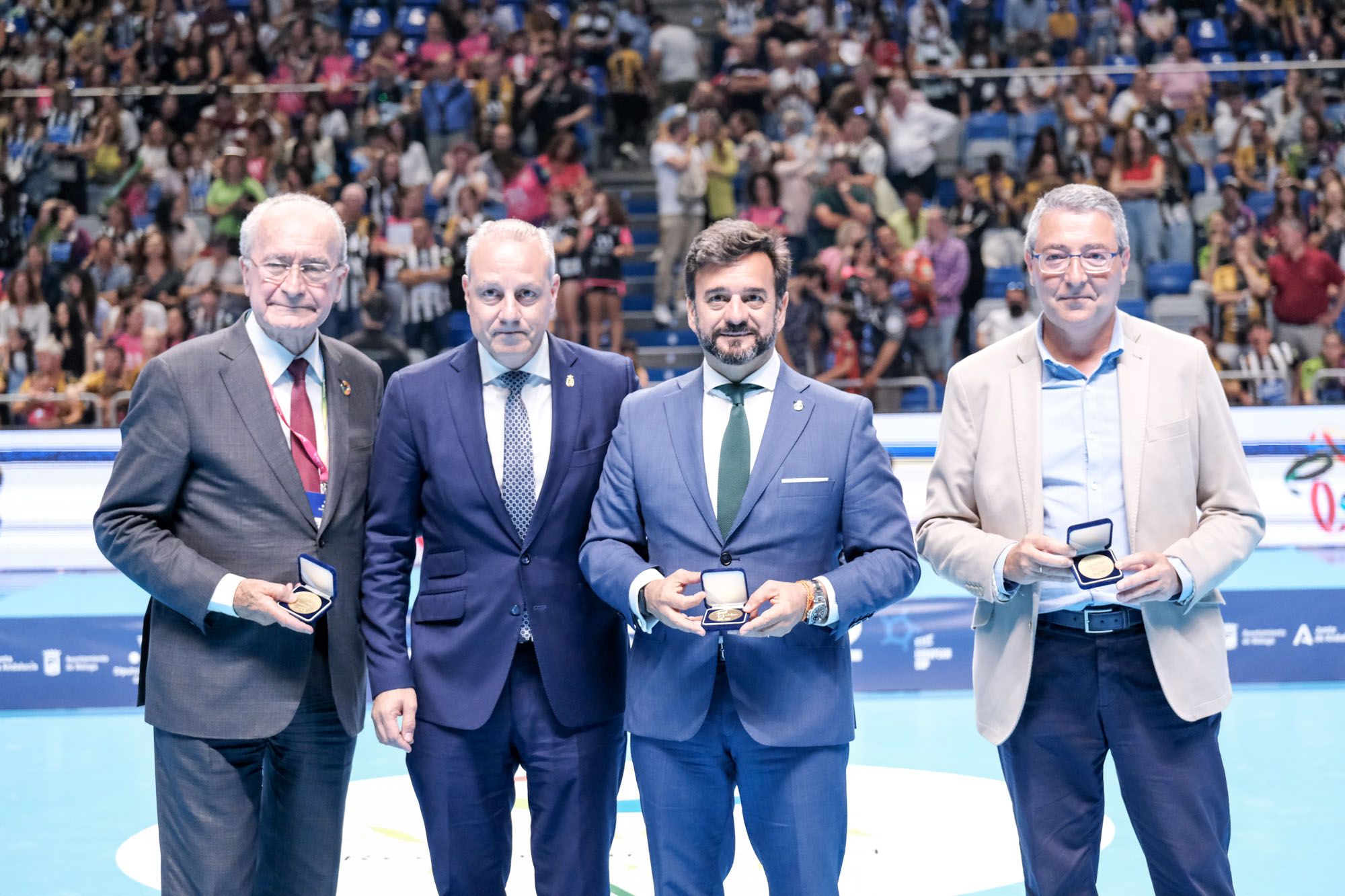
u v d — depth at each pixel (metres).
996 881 3.52
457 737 2.60
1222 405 2.55
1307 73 10.48
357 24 11.96
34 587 6.48
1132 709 2.49
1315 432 7.17
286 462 2.58
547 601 2.62
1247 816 4.07
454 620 2.62
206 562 2.50
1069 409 2.55
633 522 2.58
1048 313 2.54
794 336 8.70
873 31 10.61
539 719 2.63
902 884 3.51
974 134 10.18
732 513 2.50
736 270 2.44
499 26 11.24
